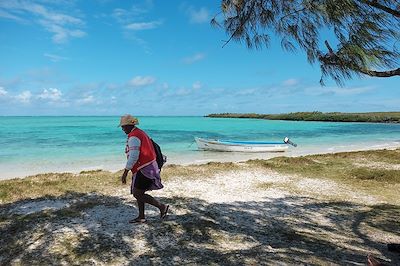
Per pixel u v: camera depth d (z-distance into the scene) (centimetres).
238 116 18725
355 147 3197
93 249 588
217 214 816
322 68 486
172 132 4988
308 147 3184
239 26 530
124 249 591
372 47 438
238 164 1609
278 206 915
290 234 688
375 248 623
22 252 575
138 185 671
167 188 1088
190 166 1514
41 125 6925
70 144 2930
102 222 725
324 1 446
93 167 1800
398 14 427
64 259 551
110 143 3034
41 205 856
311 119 13388
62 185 1080
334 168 1580
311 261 522
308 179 1307
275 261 520
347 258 550
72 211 800
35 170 1702
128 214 785
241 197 1004
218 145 2648
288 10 500
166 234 664
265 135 4816
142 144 649
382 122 10925
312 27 491
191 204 895
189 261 540
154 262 539
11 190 998
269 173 1412
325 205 936
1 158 2084
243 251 579
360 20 443
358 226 760
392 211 888
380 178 1327
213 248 602
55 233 655
